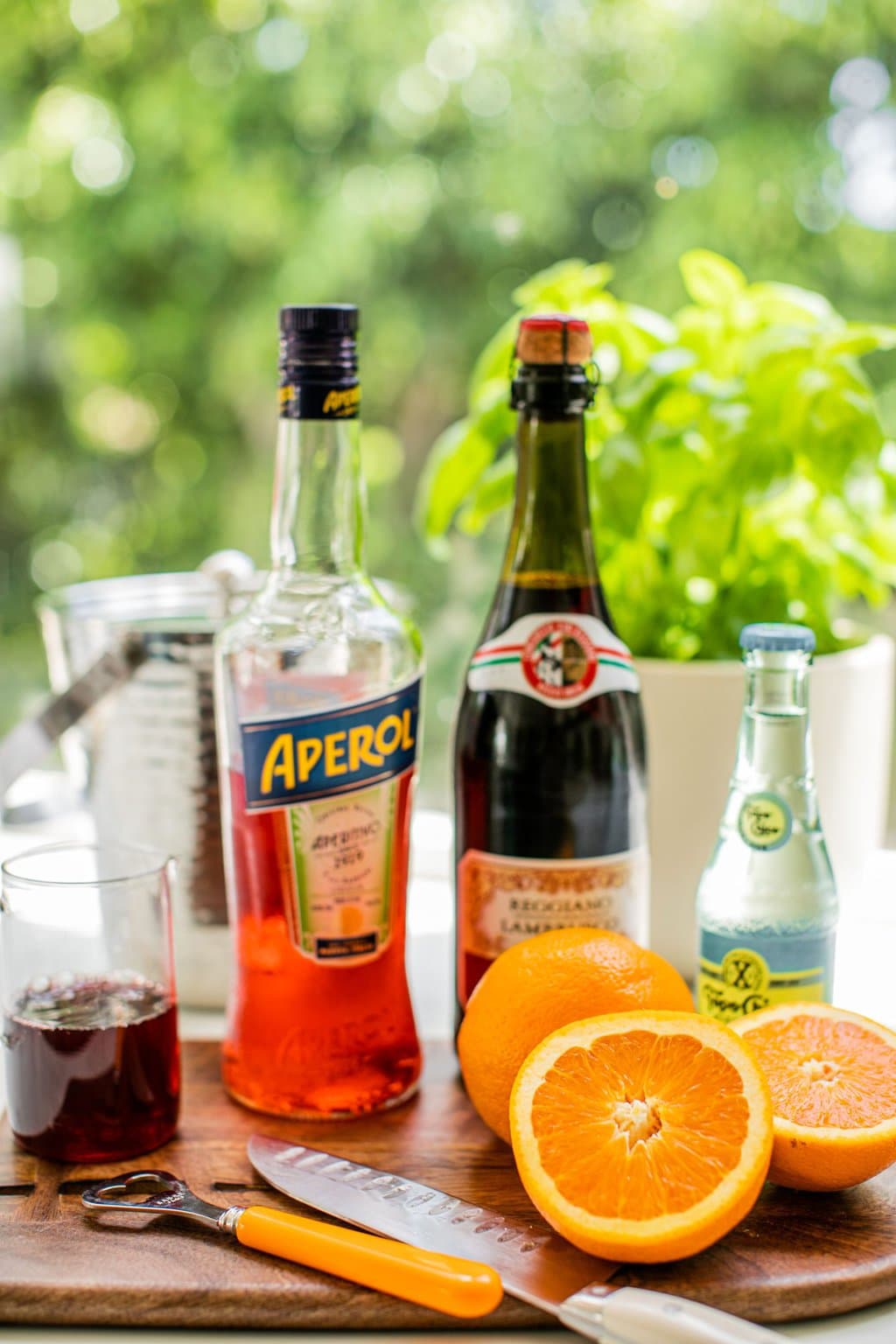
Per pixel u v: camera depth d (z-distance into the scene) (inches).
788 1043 38.9
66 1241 37.6
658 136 93.8
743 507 45.0
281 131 100.4
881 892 51.6
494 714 42.2
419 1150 40.3
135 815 44.8
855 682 44.3
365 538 42.6
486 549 82.5
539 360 41.0
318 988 41.3
